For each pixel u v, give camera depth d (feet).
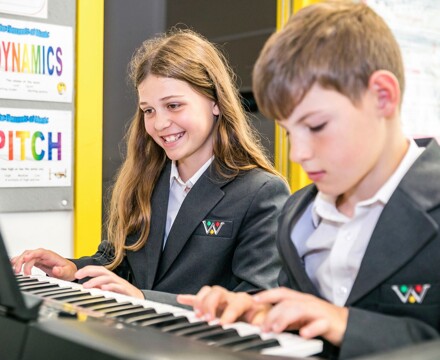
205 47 4.43
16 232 5.14
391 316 2.31
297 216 2.87
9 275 2.12
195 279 4.09
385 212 2.44
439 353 1.63
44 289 3.07
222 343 2.07
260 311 2.49
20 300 2.14
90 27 5.31
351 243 2.59
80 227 5.37
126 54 5.61
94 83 5.35
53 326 2.07
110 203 5.30
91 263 4.56
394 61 2.39
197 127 4.23
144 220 4.38
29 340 2.09
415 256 2.37
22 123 5.09
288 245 2.70
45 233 5.28
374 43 2.32
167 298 3.61
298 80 2.24
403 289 2.37
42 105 5.18
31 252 4.27
